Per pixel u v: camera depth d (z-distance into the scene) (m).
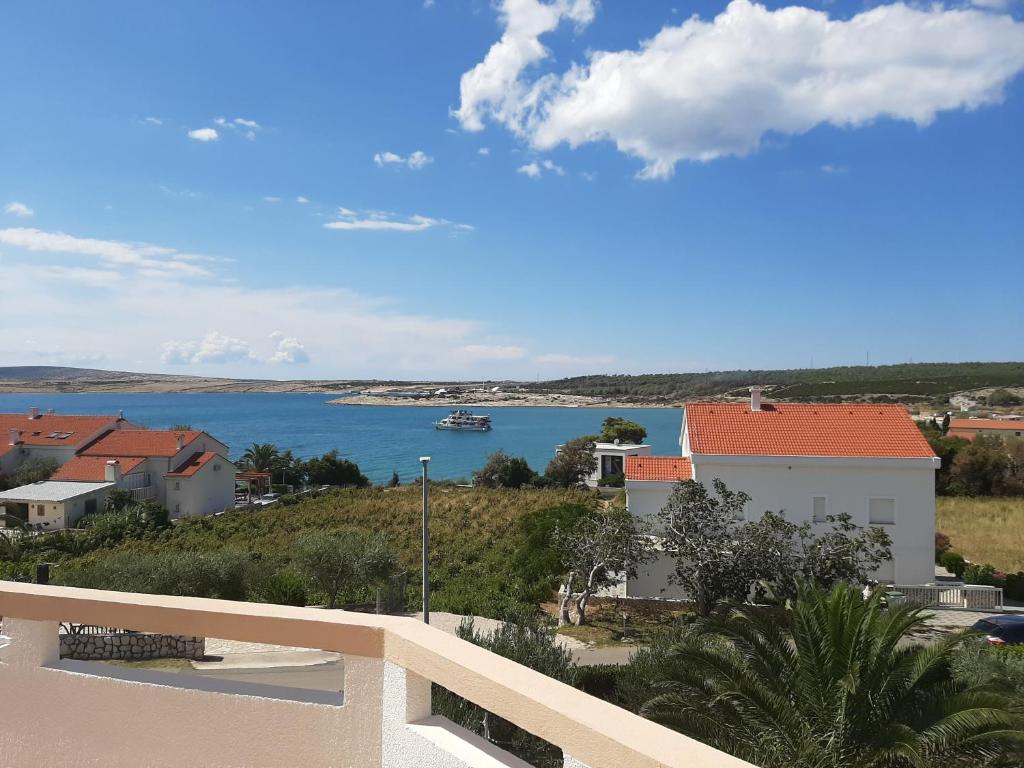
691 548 24.61
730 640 10.86
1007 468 58.59
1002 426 84.81
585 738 2.44
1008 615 23.02
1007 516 47.38
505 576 33.44
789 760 8.52
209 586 25.02
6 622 4.13
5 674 4.11
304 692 3.64
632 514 27.92
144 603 3.73
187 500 62.81
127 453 63.59
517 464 80.25
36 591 3.99
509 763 2.85
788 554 24.50
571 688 2.74
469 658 2.98
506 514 55.09
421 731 3.11
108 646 14.35
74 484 59.66
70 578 24.30
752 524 25.39
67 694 3.97
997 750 8.55
